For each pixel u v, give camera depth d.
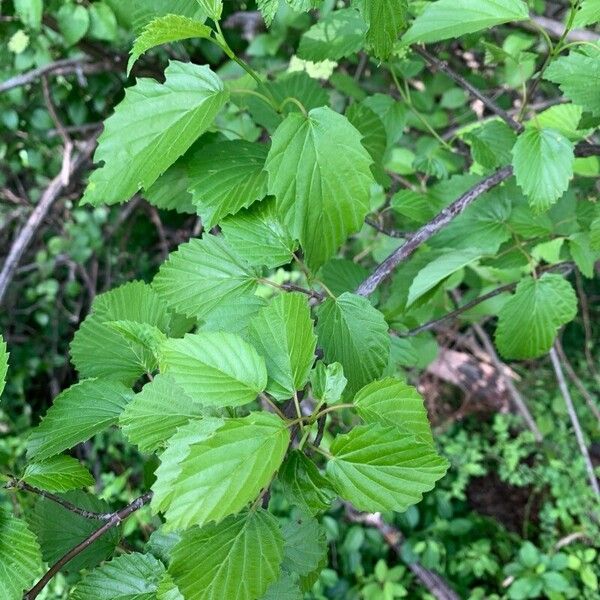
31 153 0.98
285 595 0.27
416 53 0.46
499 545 1.02
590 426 1.08
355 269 0.42
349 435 0.23
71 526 0.31
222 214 0.28
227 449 0.21
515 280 0.62
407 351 0.44
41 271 1.04
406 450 0.23
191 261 0.30
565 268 0.48
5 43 0.81
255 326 0.25
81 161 0.86
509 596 0.96
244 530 0.23
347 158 0.26
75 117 0.94
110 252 1.09
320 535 0.32
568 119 0.44
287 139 0.26
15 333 1.13
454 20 0.33
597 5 0.32
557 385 1.11
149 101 0.26
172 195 0.35
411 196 0.44
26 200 1.00
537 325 0.40
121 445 1.01
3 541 0.24
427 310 0.62
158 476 0.22
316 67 0.64
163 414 0.26
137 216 1.08
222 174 0.29
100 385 0.29
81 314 1.17
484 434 1.14
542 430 1.06
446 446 1.08
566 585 0.91
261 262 0.28
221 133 0.33
